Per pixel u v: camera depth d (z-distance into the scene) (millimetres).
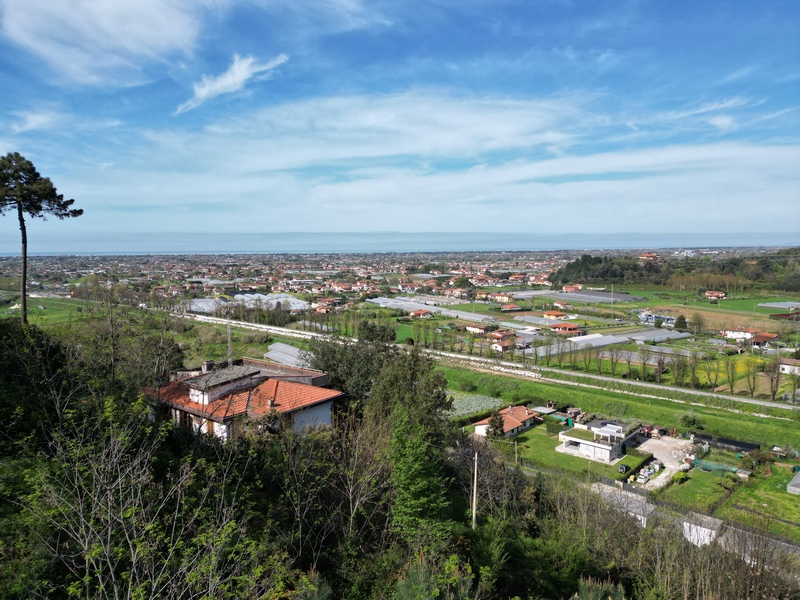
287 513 18344
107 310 26344
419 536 18391
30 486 14164
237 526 13914
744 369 79125
